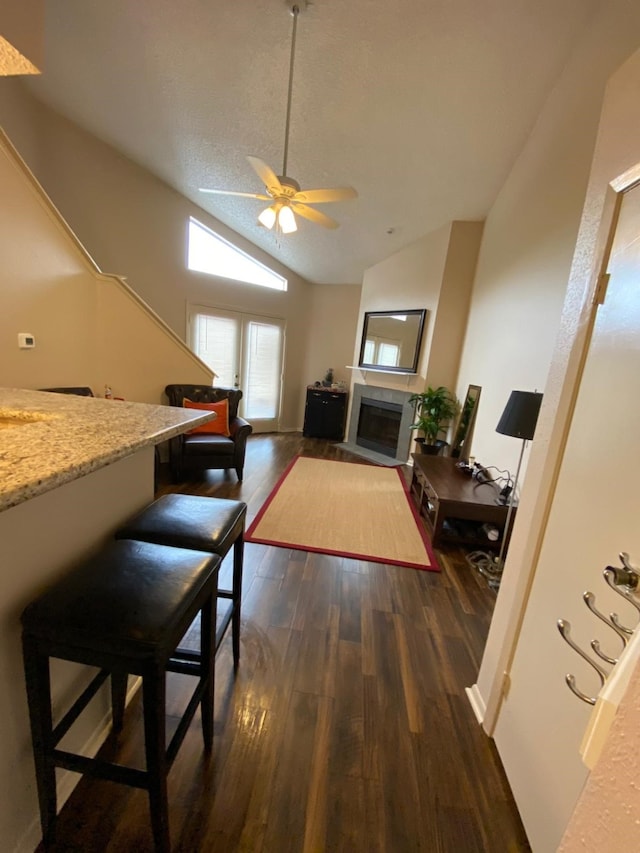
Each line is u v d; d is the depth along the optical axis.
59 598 0.84
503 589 1.39
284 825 1.05
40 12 1.11
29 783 0.93
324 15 2.14
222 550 1.24
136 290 4.31
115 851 0.96
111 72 2.86
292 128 3.07
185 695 1.43
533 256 2.74
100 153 3.75
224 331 5.47
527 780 1.07
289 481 4.00
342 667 1.62
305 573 2.33
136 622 0.81
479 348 3.89
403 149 3.21
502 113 2.78
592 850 0.46
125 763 1.18
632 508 0.76
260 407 6.28
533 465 1.26
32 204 2.66
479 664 1.70
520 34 2.20
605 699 0.47
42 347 2.85
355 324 6.50
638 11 1.75
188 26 2.35
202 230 4.97
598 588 0.86
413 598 2.17
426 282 4.71
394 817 1.09
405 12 2.09
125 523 1.30
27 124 3.15
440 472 3.28
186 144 3.56
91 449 0.84
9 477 0.64
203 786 1.12
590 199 1.06
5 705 0.84
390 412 5.45
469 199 3.84
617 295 0.89
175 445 3.62
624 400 0.83
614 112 0.96
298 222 4.54
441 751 1.29
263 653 1.66
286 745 1.27
